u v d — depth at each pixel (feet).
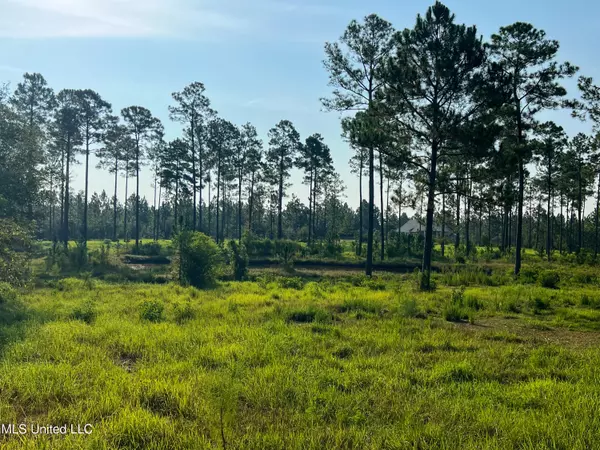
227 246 105.29
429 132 73.51
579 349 31.35
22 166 67.97
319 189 196.34
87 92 139.64
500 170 72.69
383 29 86.58
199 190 166.20
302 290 66.59
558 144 125.08
